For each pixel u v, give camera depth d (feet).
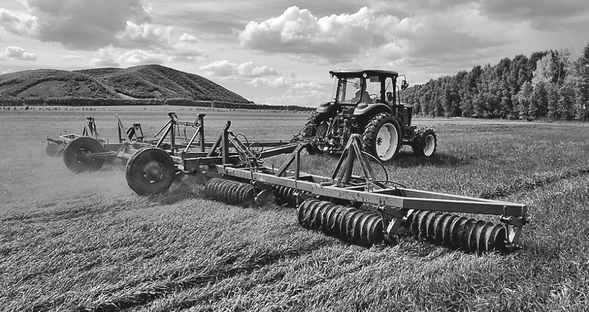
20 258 15.24
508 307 11.43
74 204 23.17
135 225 19.01
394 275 13.84
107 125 98.99
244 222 19.75
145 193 25.13
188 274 13.94
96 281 13.42
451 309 11.73
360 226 16.99
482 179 30.09
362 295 12.29
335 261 15.24
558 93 191.11
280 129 91.76
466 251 16.38
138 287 12.98
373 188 20.20
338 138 41.42
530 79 257.34
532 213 20.66
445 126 130.21
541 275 13.43
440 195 18.74
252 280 13.50
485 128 117.29
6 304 12.12
